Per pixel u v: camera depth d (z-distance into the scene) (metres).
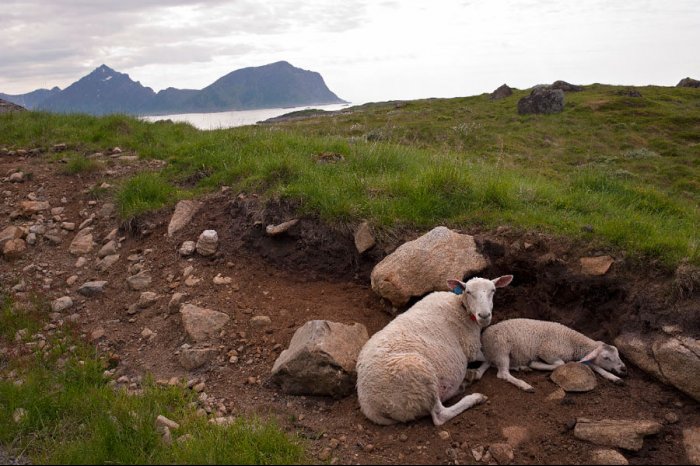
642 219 7.55
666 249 6.40
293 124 30.66
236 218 8.45
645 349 5.73
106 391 5.62
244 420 5.04
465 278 6.83
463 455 4.64
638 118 30.61
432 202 7.99
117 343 6.80
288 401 5.56
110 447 4.71
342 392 5.53
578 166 20.16
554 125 29.77
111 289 7.85
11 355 6.64
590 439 4.85
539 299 6.86
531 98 33.62
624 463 4.57
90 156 11.95
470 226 7.56
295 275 7.60
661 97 39.09
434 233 7.04
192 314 6.76
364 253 7.45
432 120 31.73
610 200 8.98
